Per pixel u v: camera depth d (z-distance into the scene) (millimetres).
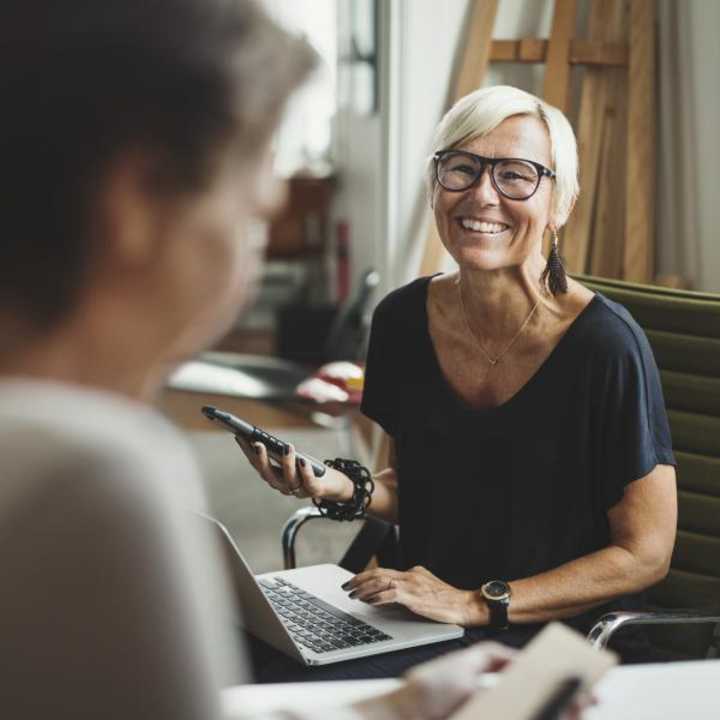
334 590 1650
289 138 517
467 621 1536
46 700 405
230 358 3877
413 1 2766
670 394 1876
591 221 2770
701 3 2588
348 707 670
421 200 2850
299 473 1658
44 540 391
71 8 435
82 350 457
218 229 474
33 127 433
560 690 627
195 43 453
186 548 418
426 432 1733
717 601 1831
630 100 2674
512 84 2807
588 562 1597
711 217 2635
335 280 7047
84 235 445
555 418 1640
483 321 1689
